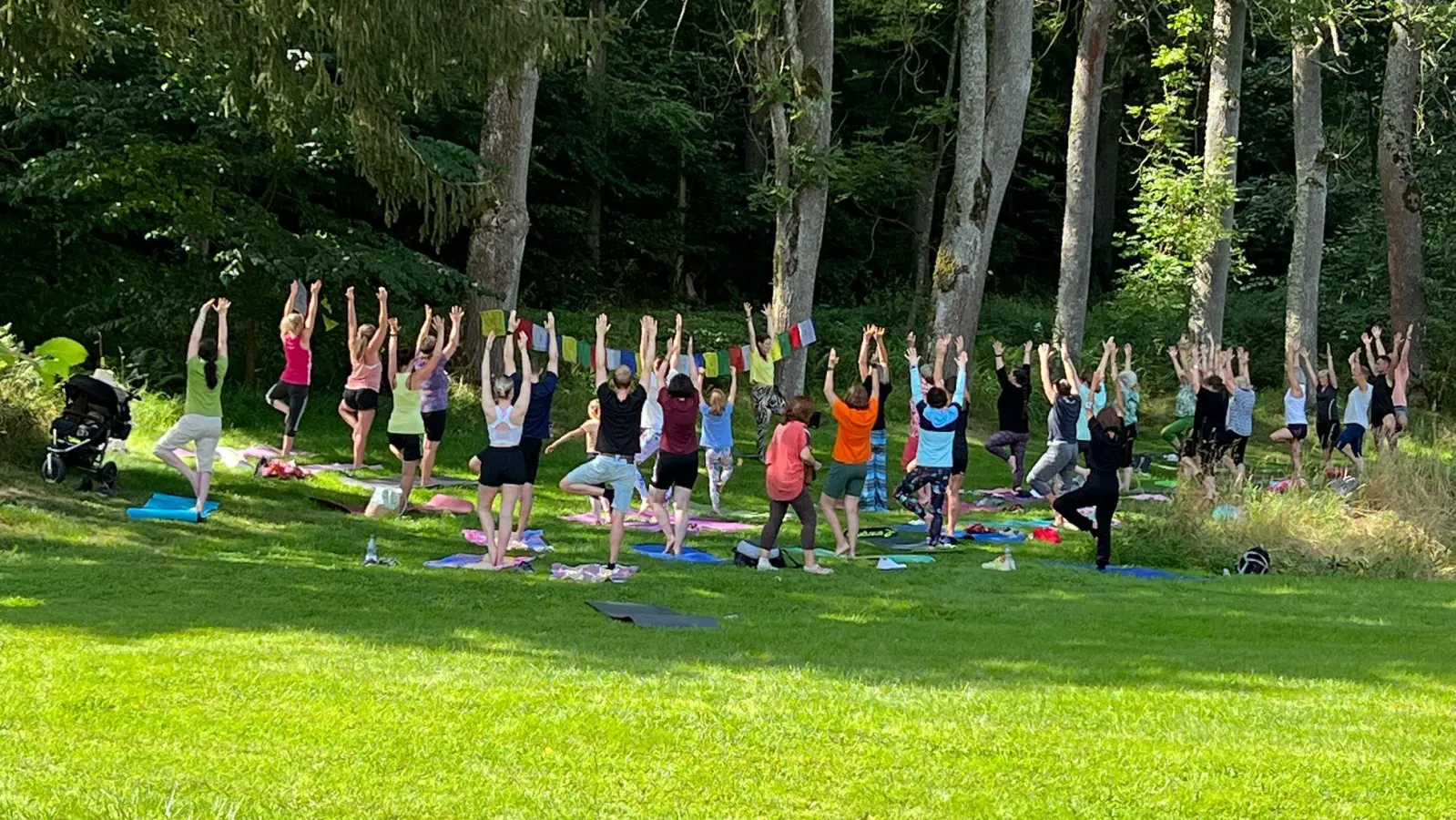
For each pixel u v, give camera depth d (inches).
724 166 1478.8
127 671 253.6
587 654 296.7
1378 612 406.3
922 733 228.2
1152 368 1235.2
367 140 521.3
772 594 410.0
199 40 522.9
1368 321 1304.1
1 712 219.8
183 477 582.2
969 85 884.0
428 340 601.0
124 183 709.3
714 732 224.2
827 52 839.7
